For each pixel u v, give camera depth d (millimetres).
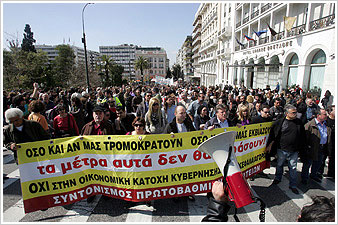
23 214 3191
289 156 3881
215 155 1706
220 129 3414
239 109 5035
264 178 4402
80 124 5844
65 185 3102
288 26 16578
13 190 3947
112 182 3191
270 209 3340
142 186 3172
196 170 3299
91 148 3146
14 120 3293
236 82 30891
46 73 32188
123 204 3443
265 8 21844
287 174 4602
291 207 3396
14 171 4801
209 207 1583
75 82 32406
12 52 22625
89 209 3312
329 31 12477
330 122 4336
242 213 3225
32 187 2963
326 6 13484
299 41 15672
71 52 57250
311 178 4414
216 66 43031
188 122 3879
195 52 81875
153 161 3154
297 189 3938
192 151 3256
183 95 8781
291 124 3816
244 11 28344
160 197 3244
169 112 6418
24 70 23359
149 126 4375
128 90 11047
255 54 24000
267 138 4121
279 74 18469
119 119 4559
